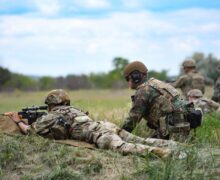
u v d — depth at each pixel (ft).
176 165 22.81
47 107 29.43
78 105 42.96
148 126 29.48
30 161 24.56
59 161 24.35
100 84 159.74
